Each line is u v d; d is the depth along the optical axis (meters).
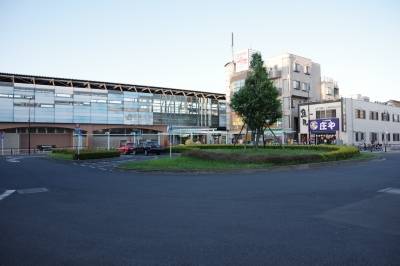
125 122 62.94
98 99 60.12
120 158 29.11
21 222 6.77
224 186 11.45
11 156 37.16
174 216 7.16
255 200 8.84
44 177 14.98
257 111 23.11
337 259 4.54
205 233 5.85
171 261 4.55
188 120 71.75
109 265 4.45
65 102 56.72
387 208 7.67
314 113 48.25
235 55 59.25
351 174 14.46
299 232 5.84
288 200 8.75
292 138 51.22
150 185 12.01
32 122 53.59
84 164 23.00
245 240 5.42
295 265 4.36
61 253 4.92
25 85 53.38
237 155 18.19
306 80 55.31
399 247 4.99
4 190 11.22
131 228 6.23
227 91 63.09
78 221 6.80
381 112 51.00
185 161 19.56
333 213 7.23
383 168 17.14
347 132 44.28
